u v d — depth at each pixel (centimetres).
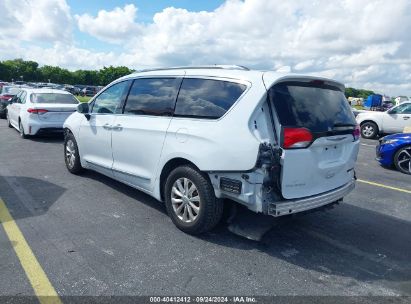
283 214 359
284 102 371
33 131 1056
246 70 408
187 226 422
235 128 371
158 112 463
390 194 660
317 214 529
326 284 339
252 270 357
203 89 421
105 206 514
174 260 368
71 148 669
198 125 405
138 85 513
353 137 443
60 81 13262
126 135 504
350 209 562
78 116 644
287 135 356
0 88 2173
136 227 445
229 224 423
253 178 359
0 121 1595
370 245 431
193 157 399
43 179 640
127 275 336
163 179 460
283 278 346
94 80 13625
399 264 386
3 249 374
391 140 897
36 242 393
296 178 369
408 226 500
